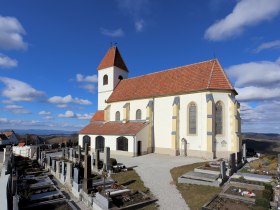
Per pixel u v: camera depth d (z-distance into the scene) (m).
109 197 14.64
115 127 42.38
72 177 20.62
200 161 29.70
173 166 26.88
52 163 26.17
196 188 18.16
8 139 68.50
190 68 39.47
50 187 19.78
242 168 24.98
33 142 63.81
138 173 23.70
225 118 33.69
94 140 43.16
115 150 38.56
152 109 39.22
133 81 48.03
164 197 16.66
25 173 25.58
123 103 44.62
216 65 36.47
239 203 14.25
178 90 36.81
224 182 19.25
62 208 15.29
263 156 34.09
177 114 35.94
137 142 36.25
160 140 37.84
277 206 12.91
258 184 17.80
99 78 53.69
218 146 33.12
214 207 13.68
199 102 34.22
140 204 15.00
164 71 43.50
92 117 51.78
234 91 34.91
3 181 14.73
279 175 20.55
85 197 16.92
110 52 53.97
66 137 78.56
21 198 15.80
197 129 33.97
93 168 26.72
